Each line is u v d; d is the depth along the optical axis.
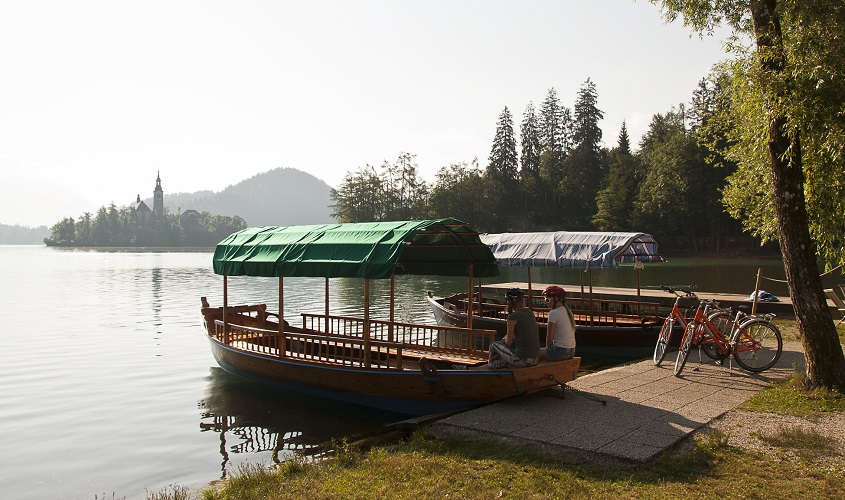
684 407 8.06
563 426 7.27
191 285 43.84
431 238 12.54
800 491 5.20
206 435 9.51
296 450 8.58
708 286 34.69
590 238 17.66
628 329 15.72
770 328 10.42
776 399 8.26
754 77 8.65
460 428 7.40
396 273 13.68
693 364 11.12
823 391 8.23
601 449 6.34
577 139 88.81
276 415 10.39
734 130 17.12
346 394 10.66
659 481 5.53
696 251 70.81
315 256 10.80
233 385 12.80
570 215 86.56
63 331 21.28
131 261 91.62
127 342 18.92
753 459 6.02
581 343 16.33
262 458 8.33
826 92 7.92
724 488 5.31
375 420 9.87
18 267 71.94
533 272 55.78
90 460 8.55
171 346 18.20
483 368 9.22
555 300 9.62
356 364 11.76
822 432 6.79
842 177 9.09
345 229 11.23
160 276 54.66
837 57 7.95
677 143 69.19
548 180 90.44
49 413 11.04
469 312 12.78
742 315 11.29
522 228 89.06
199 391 12.45
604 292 26.70
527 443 6.73
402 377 9.71
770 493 5.17
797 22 8.70
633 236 17.03
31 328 22.06
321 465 6.73
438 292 35.78
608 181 81.81
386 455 6.78
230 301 32.03
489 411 8.07
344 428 9.46
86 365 15.37
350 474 6.20
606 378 10.02
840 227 10.20
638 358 15.62
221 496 6.16
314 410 10.60
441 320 20.20
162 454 8.71
